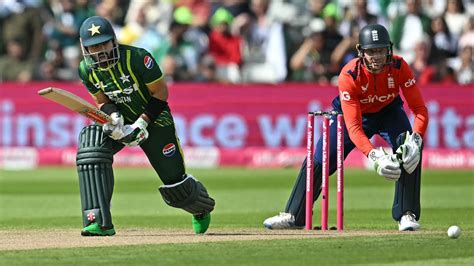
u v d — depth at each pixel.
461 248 22.98
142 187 48.53
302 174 28.55
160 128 26.06
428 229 28.86
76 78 64.38
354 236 25.70
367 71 26.73
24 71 63.88
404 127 28.03
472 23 63.72
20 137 59.75
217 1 68.25
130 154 60.62
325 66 62.53
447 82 62.16
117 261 21.14
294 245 23.62
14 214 36.59
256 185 49.12
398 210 28.11
